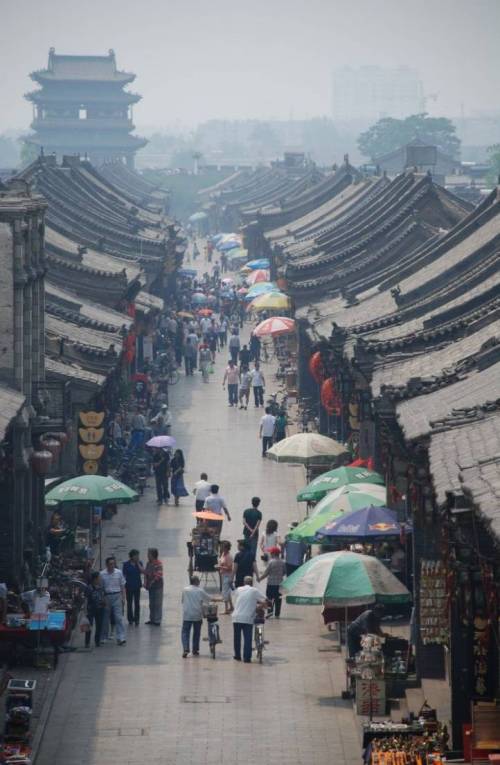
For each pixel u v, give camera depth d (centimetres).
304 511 13725
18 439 10344
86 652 9588
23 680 8206
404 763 6962
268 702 8594
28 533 10819
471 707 7231
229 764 7588
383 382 10331
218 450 16838
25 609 9381
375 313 14425
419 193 18912
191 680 8994
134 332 17925
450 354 10812
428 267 15650
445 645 8431
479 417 7788
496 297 11994
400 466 8669
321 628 10244
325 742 7912
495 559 5650
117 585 9750
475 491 5866
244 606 9350
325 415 16525
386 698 8269
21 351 10638
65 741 7931
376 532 9488
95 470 12450
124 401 16512
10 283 10575
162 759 7662
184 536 12912
